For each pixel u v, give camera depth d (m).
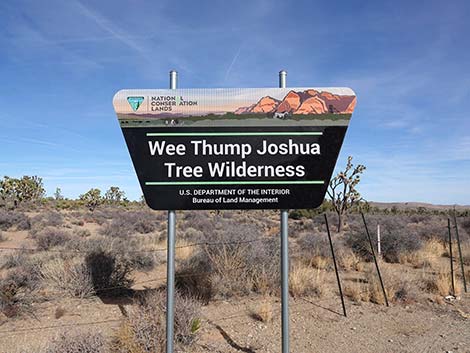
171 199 4.62
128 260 9.95
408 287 8.62
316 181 4.61
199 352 5.47
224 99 4.66
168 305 4.48
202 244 9.83
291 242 17.47
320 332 6.46
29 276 8.10
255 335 6.23
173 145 4.64
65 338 4.83
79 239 14.87
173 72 4.73
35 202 47.09
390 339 6.20
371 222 21.48
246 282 8.69
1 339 5.68
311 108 4.63
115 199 61.47
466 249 14.59
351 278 10.33
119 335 5.16
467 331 6.58
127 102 4.64
